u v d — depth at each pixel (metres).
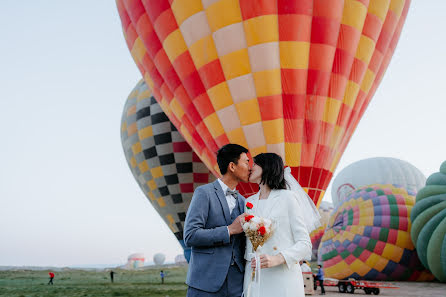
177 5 8.77
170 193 15.15
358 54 8.62
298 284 2.62
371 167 25.81
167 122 15.38
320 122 8.09
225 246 2.76
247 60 8.09
